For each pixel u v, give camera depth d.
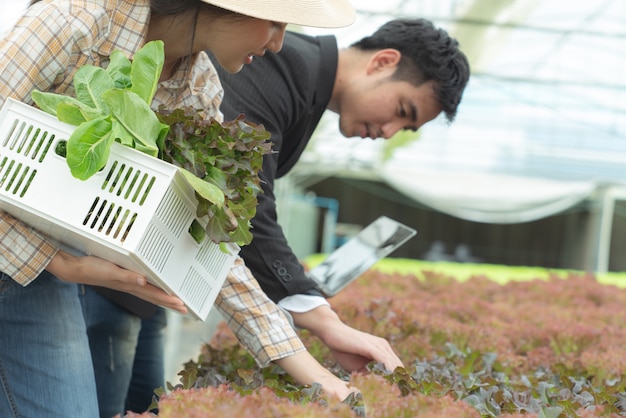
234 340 3.93
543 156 21.27
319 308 3.22
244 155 2.45
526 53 15.96
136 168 2.27
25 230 2.44
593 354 3.76
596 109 18.50
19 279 2.48
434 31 3.64
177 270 2.43
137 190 2.29
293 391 2.52
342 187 24.91
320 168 18.66
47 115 2.32
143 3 2.60
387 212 25.16
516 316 5.46
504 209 21.48
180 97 2.92
